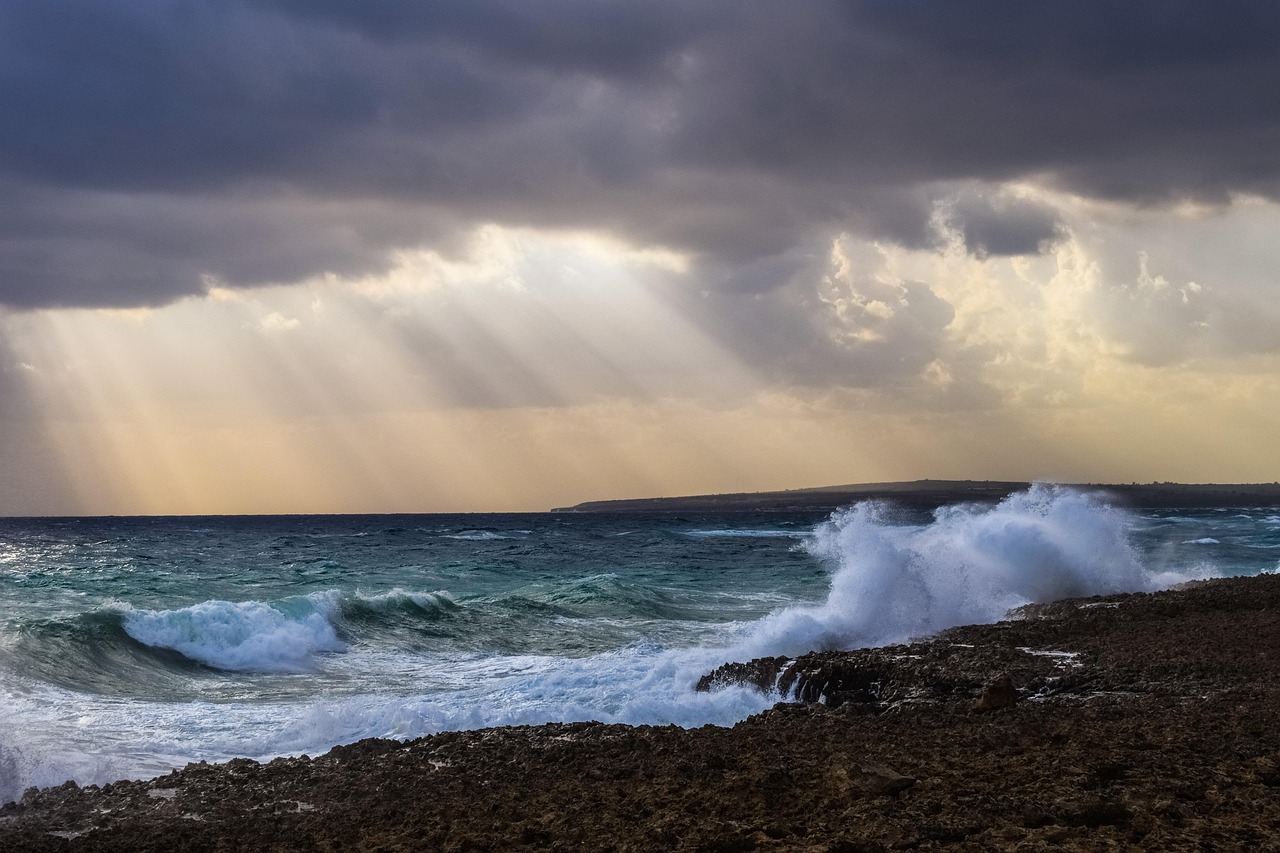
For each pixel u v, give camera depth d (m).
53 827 9.16
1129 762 8.55
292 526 133.62
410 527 125.88
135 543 78.25
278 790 10.27
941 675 14.88
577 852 7.47
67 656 18.47
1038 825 7.03
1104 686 13.75
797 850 6.75
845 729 11.98
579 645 22.56
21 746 12.42
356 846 8.21
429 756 11.57
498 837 8.05
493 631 24.53
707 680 16.89
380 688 17.45
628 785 9.62
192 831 8.91
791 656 19.28
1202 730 10.09
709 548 69.56
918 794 8.02
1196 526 82.38
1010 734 10.62
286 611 23.59
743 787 8.93
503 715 14.55
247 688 17.56
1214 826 6.61
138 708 15.35
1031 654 16.41
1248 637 17.16
